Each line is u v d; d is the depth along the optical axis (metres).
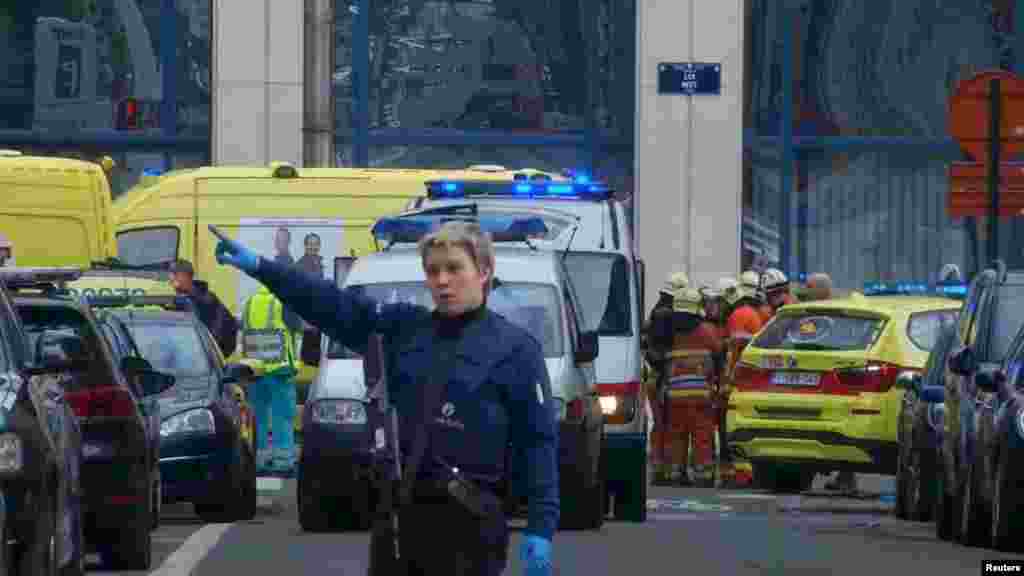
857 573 38.22
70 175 63.94
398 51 87.19
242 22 84.00
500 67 87.62
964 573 38.22
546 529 19.64
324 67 78.31
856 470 58.94
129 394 37.19
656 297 86.00
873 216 88.94
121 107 85.50
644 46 86.00
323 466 45.53
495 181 57.91
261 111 84.00
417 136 87.19
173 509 55.06
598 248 55.41
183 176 68.69
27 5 85.31
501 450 19.67
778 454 59.22
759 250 88.38
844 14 88.69
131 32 85.44
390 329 19.81
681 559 40.59
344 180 68.62
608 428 50.31
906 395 53.22
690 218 86.06
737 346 66.19
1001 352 45.28
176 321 52.09
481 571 19.55
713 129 86.06
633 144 87.50
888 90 88.94
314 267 68.31
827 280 66.81
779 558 40.94
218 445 49.31
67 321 36.84
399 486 19.55
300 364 63.59
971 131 56.69
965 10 88.81
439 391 19.58
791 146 88.50
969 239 89.44
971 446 42.97
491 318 19.86
